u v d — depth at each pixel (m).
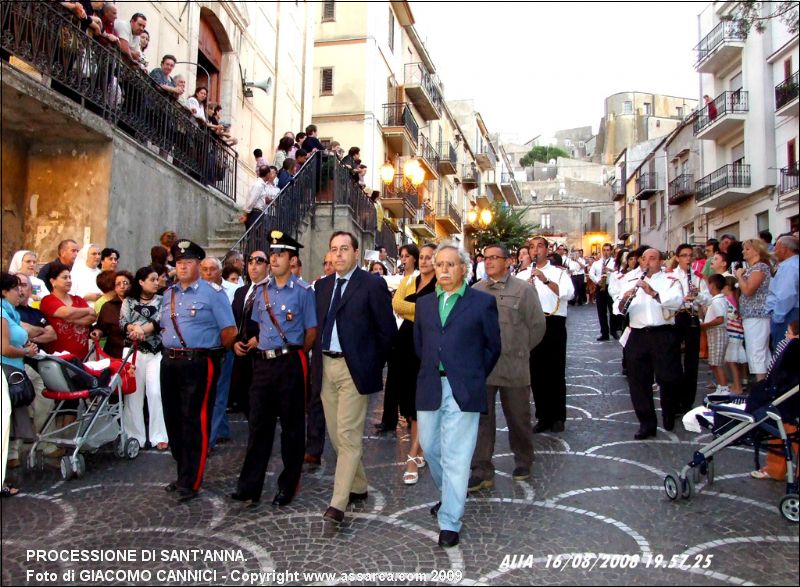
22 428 5.38
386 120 26.47
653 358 6.42
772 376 4.55
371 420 7.66
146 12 11.34
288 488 4.75
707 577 3.46
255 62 16.41
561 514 4.43
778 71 22.91
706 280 8.80
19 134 8.54
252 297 5.23
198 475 4.91
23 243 8.68
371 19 24.92
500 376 5.08
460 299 4.19
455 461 3.98
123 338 6.50
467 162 42.62
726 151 26.59
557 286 6.79
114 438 5.89
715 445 4.64
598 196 60.53
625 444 6.21
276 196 11.91
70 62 7.85
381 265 10.57
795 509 4.16
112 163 8.73
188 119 11.14
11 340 5.07
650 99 64.25
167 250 7.72
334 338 4.60
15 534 4.18
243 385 7.38
